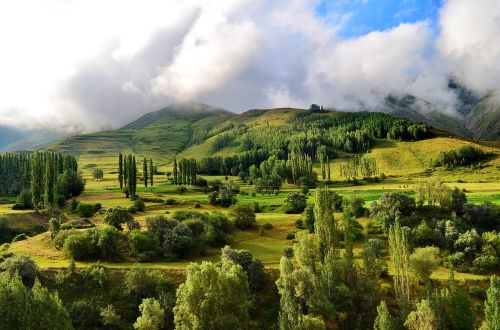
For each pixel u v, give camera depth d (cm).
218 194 16462
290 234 10631
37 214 13712
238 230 11275
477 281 7719
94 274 7025
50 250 8494
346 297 6675
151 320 5956
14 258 7088
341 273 7056
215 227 10250
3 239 11206
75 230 8825
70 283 6881
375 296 6956
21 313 4819
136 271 6981
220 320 5503
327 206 7750
